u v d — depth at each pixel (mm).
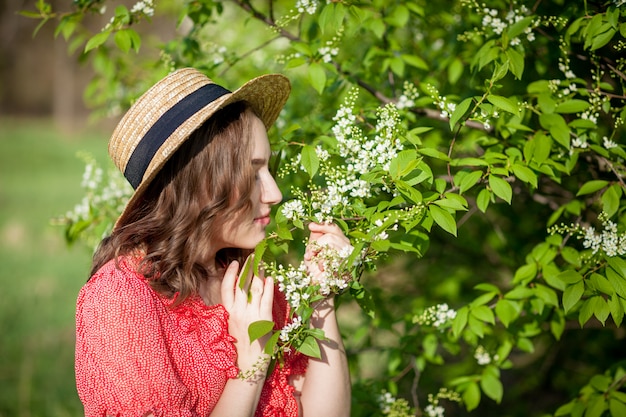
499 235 2877
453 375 3146
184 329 1506
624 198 2008
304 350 1515
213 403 1490
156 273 1511
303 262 1629
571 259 2006
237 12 3334
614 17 1785
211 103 1541
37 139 14148
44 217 8031
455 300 3158
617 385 2098
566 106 1921
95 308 1424
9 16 14414
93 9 2426
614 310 1691
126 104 2996
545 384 3420
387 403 2285
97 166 2617
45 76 18438
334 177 1729
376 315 2775
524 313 2430
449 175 1816
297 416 1633
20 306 5316
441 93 2643
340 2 2020
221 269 1725
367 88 2361
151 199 1579
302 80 2992
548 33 2250
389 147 1740
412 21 2844
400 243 1702
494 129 2170
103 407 1388
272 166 2076
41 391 3965
